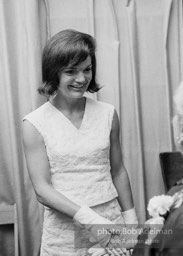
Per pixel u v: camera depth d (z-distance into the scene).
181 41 1.99
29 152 1.30
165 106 2.03
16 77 1.91
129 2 1.94
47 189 1.26
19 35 1.88
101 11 1.94
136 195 2.04
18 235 1.97
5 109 1.94
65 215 1.25
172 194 1.00
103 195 1.30
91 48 1.27
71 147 1.28
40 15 1.90
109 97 1.98
